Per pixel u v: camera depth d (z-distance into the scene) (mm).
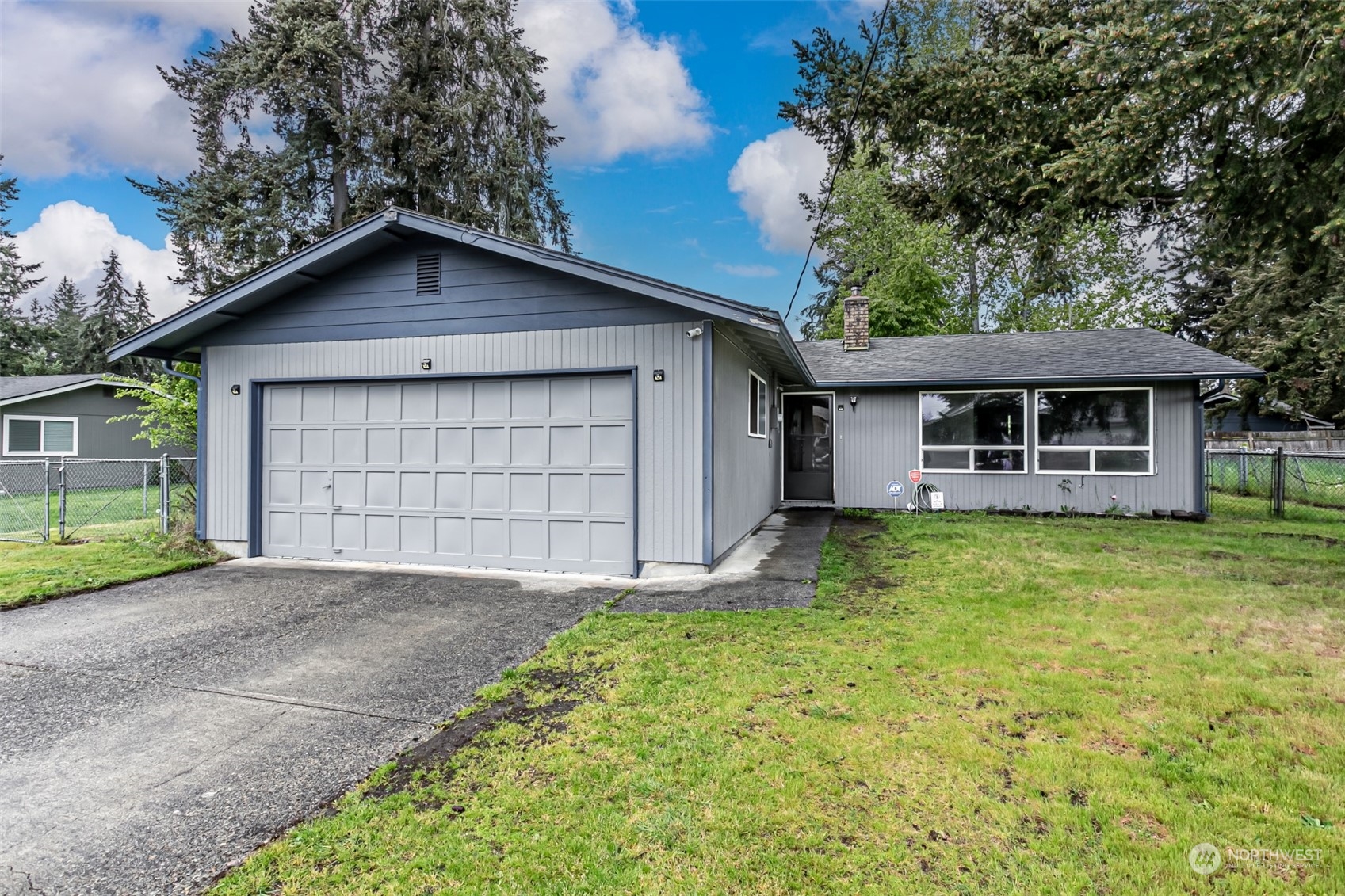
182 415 10242
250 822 2490
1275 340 18500
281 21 14375
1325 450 17703
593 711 3363
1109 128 6266
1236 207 6238
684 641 4398
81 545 8414
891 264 23469
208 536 7898
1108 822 2371
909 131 8773
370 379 7320
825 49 8984
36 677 3986
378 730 3246
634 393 6508
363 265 7375
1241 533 8586
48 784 2768
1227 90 5570
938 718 3199
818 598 5480
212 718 3408
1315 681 3590
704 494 6320
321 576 6676
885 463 11758
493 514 6984
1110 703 3328
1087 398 10781
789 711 3301
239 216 14531
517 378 6930
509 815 2473
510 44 16969
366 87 15789
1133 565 6566
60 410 17094
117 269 38812
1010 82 7691
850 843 2275
